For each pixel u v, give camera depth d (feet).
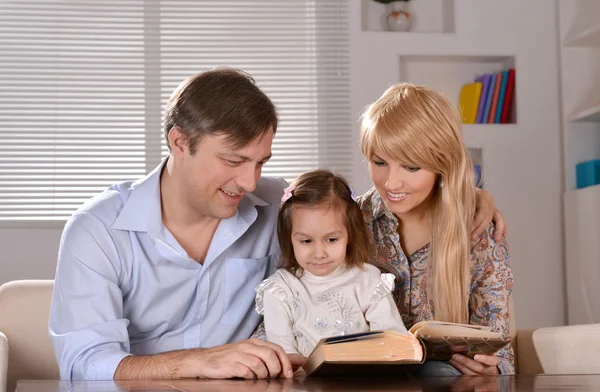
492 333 4.85
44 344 7.24
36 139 12.21
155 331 6.16
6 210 12.05
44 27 12.32
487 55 12.87
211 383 4.21
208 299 6.18
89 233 5.73
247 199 6.29
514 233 12.73
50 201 12.14
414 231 6.47
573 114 12.61
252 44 12.85
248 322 6.44
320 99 12.80
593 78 12.87
